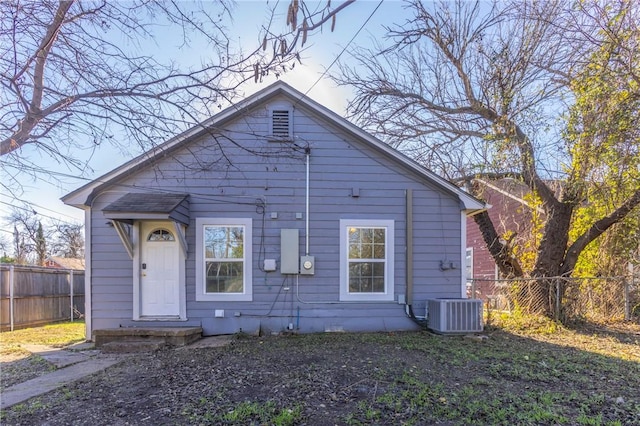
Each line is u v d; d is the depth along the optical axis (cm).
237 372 522
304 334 810
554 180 1046
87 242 805
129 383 490
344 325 839
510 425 351
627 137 817
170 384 478
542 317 937
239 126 839
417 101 1159
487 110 1044
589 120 852
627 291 1015
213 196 830
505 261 1113
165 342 729
